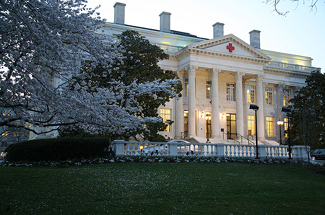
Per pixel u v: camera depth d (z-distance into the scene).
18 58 8.67
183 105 46.75
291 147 26.97
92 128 12.17
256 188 12.90
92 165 17.53
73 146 18.69
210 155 23.05
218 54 44.50
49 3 9.54
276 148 26.56
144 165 17.81
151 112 26.75
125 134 25.75
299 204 10.45
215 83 44.16
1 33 9.12
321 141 39.28
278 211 9.41
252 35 59.03
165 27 52.06
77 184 12.16
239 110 45.19
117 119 11.84
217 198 10.75
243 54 46.38
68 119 10.82
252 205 9.96
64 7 10.30
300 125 26.20
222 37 44.75
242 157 24.14
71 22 9.70
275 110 53.44
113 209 8.79
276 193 12.17
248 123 50.22
